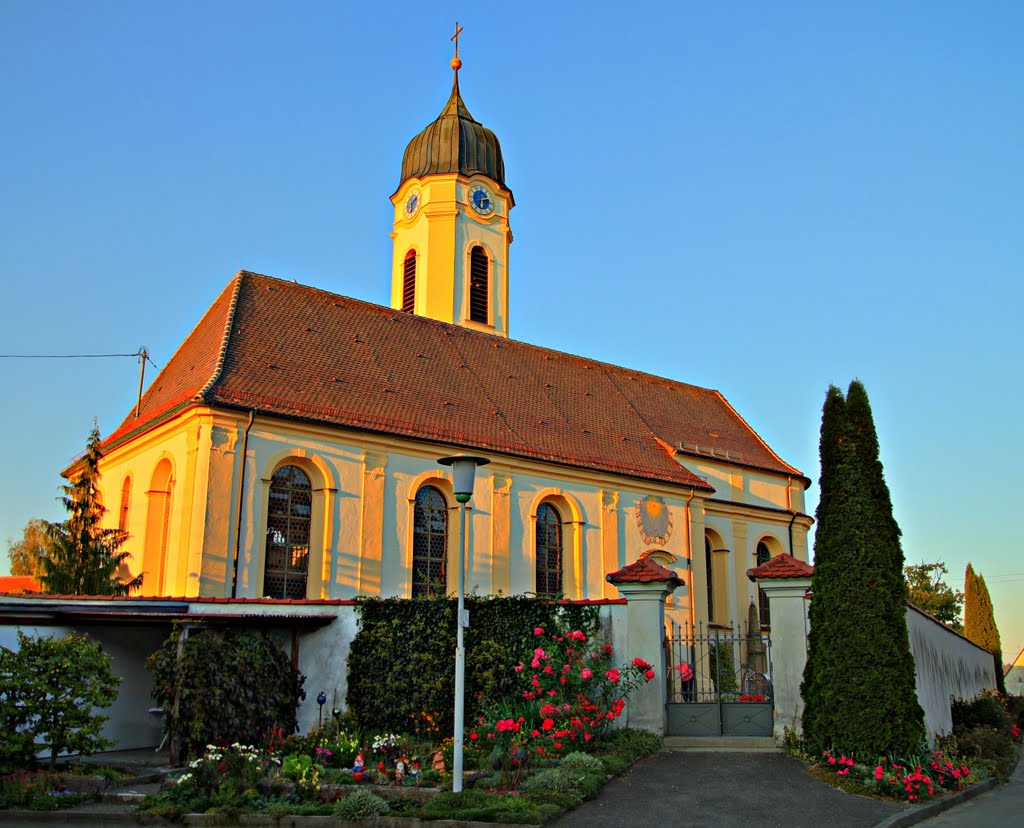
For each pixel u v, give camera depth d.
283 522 24.69
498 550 28.70
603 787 14.60
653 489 34.00
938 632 22.81
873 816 13.41
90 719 14.96
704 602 34.66
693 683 21.55
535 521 30.16
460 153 40.22
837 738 15.89
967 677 29.75
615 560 31.97
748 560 38.94
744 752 17.05
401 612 18.41
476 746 16.12
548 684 17.16
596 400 37.59
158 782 14.57
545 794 13.42
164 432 25.47
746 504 39.22
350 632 18.45
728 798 14.10
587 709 16.81
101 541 26.52
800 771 15.68
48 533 27.00
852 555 16.66
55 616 16.73
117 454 28.86
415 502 27.30
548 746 15.81
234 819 12.73
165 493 26.12
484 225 40.47
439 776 14.43
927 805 14.24
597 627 18.67
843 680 16.09
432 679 17.83
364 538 25.66
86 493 26.83
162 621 17.11
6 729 14.39
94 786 14.05
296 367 27.33
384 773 14.49
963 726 24.00
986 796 16.28
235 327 27.33
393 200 41.53
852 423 17.47
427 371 31.64
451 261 39.16
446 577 27.56
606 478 32.38
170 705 15.72
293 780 14.02
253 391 24.81
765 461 41.97
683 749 17.36
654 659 18.19
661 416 39.97
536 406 34.00
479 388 32.66
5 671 14.57
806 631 17.64
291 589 24.45
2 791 13.62
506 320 40.53
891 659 16.02
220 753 14.71
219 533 23.05
